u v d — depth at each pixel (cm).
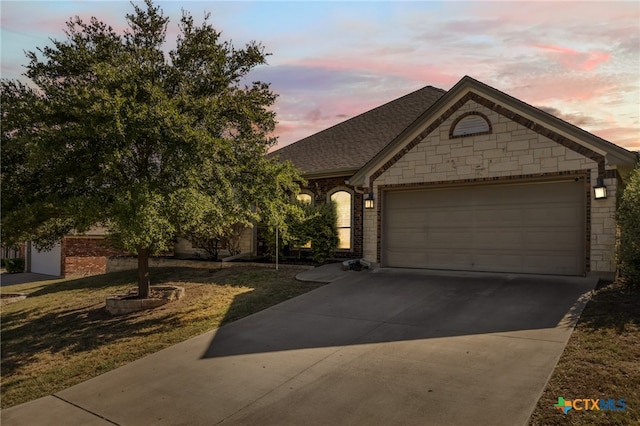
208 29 976
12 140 764
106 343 780
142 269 1045
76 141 745
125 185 797
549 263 998
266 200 952
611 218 905
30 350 793
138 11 958
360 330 699
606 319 638
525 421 378
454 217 1137
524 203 1038
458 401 426
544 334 604
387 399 446
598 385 430
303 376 532
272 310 878
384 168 1233
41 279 1970
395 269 1196
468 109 1096
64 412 507
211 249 1611
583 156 945
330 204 1436
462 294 872
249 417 441
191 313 924
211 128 905
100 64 782
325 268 1295
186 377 569
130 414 480
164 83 934
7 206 757
